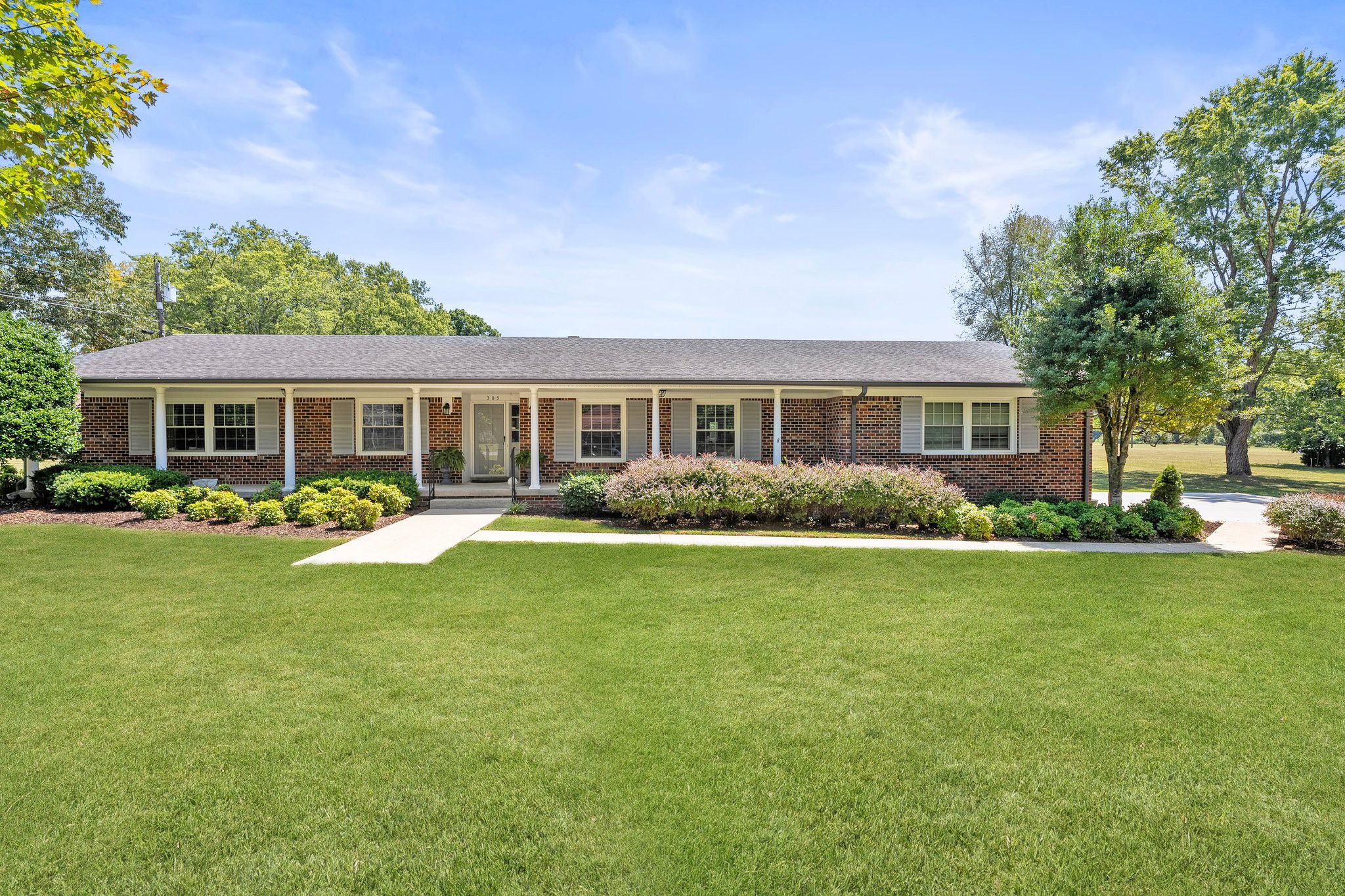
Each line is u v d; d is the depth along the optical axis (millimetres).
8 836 2648
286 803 2912
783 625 5660
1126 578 7465
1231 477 24422
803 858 2574
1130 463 33188
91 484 11547
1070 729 3723
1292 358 22875
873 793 3043
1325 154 22203
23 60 5438
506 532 10188
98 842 2625
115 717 3750
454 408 15164
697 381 13391
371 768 3215
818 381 13516
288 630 5379
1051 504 12250
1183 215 24359
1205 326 11211
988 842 2693
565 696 4125
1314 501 9617
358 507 10305
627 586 7000
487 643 5117
